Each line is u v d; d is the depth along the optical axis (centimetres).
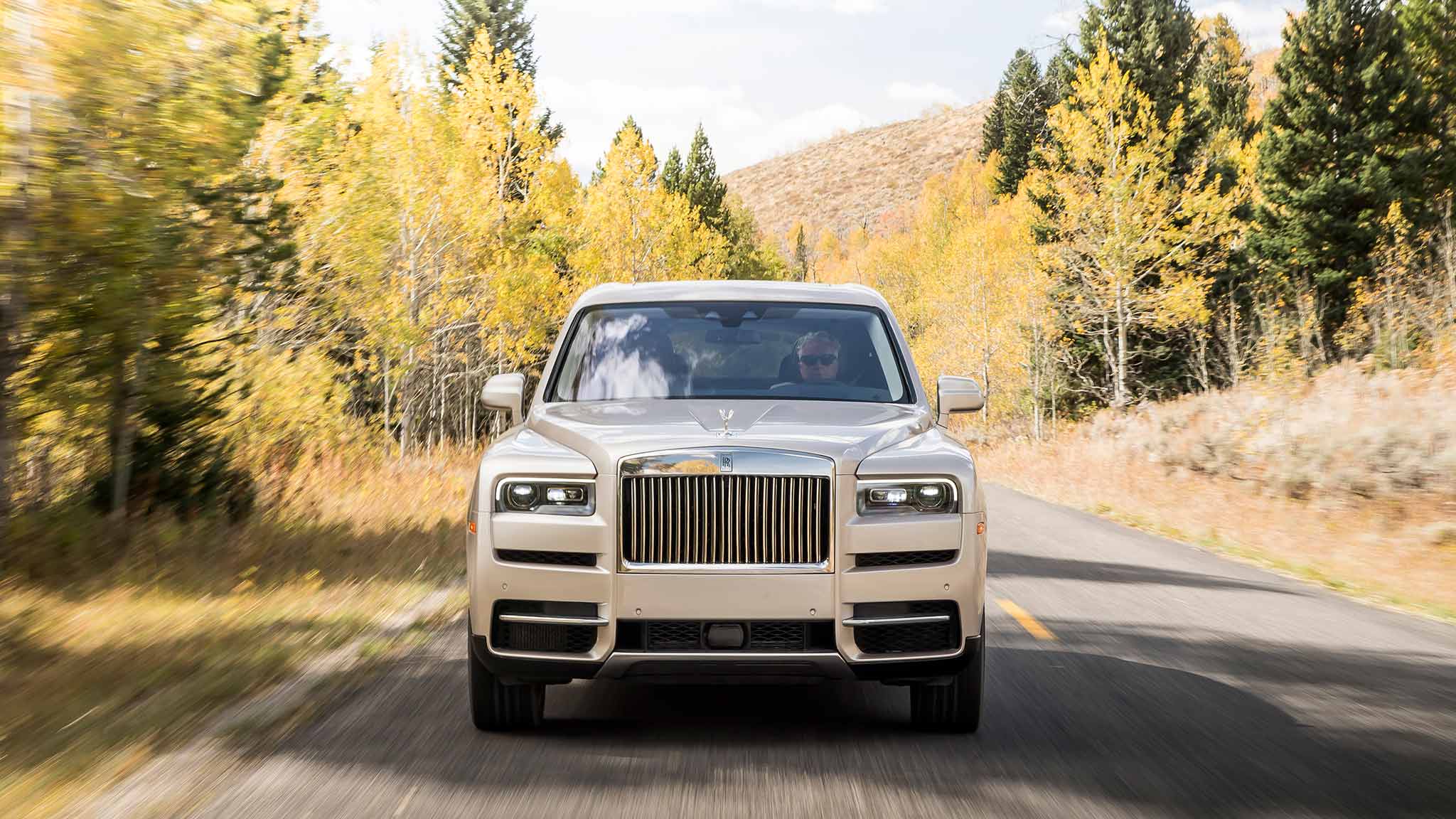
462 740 542
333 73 1636
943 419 648
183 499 1242
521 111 3400
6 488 1009
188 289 1083
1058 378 4847
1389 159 4194
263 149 1430
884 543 519
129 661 709
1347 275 4081
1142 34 4856
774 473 514
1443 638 850
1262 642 818
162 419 1213
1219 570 1226
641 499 515
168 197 1016
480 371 3700
